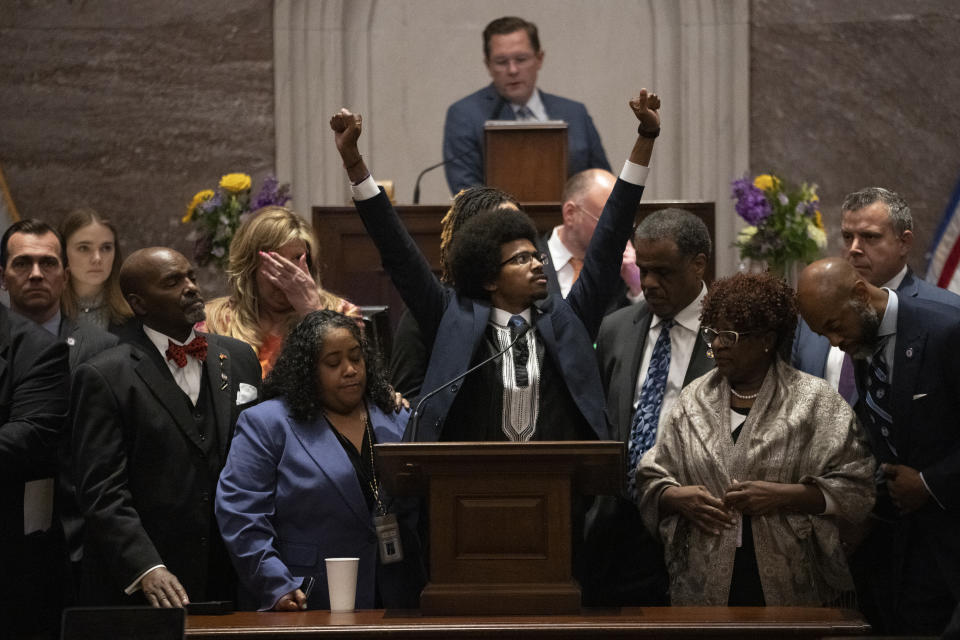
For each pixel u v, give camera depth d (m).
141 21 29.47
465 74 30.59
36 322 17.91
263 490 14.19
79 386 14.59
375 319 17.78
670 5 30.09
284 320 17.22
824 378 16.33
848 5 28.91
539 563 12.02
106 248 19.83
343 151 14.79
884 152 28.69
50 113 29.25
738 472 13.87
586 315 15.05
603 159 26.92
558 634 11.38
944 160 28.45
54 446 15.40
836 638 10.81
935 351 14.03
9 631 15.45
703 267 15.91
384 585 14.30
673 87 30.03
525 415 14.13
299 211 29.78
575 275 19.34
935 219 28.39
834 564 13.64
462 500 12.09
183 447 14.64
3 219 29.08
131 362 14.73
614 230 14.99
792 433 13.85
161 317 15.02
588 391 14.27
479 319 14.29
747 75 29.28
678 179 29.86
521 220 14.55
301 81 29.80
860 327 14.05
